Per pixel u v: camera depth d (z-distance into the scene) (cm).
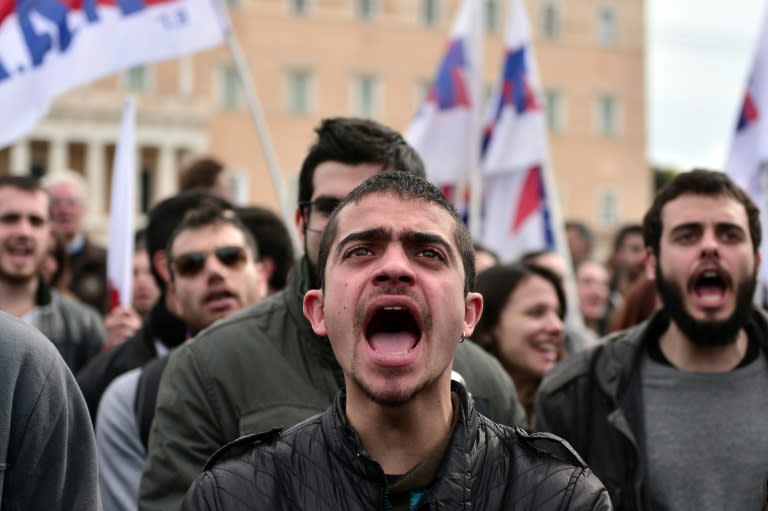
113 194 627
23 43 612
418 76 5294
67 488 269
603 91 5575
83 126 5006
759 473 357
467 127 842
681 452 365
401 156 351
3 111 605
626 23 5625
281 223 569
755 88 638
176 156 5078
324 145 349
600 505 240
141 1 645
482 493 238
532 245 842
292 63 5122
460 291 236
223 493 239
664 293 382
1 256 580
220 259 450
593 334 773
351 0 5219
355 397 238
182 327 500
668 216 382
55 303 602
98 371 501
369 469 233
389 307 231
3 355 260
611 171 5578
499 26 5297
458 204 839
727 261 373
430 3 5334
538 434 249
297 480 239
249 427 332
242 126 5109
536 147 850
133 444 419
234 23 5059
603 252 5538
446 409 239
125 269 617
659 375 382
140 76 5050
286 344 346
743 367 378
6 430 256
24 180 588
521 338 502
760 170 633
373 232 234
